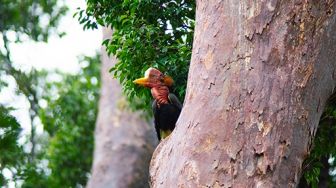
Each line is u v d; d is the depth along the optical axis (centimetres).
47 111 3067
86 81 3195
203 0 1109
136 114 3102
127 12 1352
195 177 1005
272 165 995
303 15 1053
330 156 1568
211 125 1021
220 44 1059
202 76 1056
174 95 1254
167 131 1257
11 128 1306
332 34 1068
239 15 1059
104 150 3050
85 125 3047
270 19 1048
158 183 1049
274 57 1035
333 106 1315
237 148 1002
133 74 1334
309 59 1043
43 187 2656
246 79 1027
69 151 2931
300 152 1018
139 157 3067
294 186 1008
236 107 1019
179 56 1298
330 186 1891
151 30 1309
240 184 988
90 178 3008
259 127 1007
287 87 1024
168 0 1334
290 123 1015
